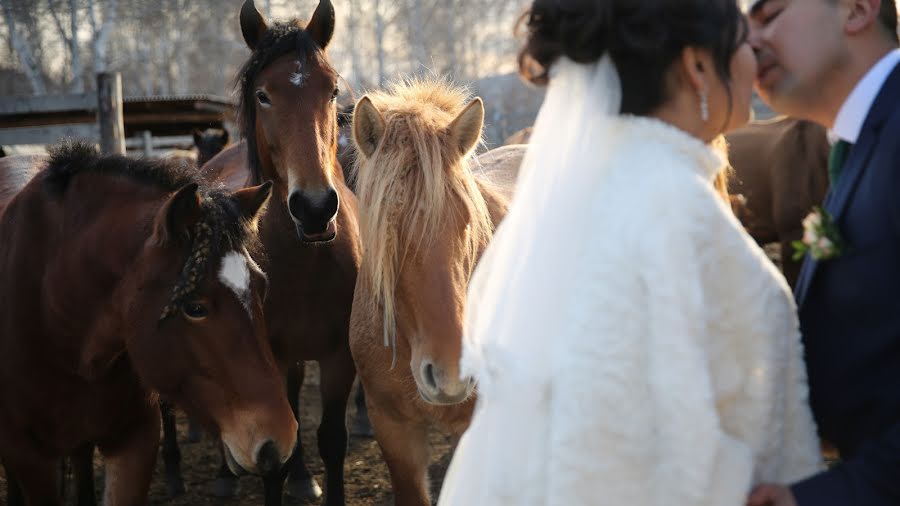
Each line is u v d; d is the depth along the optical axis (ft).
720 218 3.49
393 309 7.59
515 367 3.74
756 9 4.15
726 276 3.45
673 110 3.76
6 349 8.32
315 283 10.90
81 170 8.32
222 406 7.18
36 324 8.16
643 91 3.69
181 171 8.25
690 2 3.53
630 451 3.35
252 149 11.01
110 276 7.68
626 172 3.63
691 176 3.55
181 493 13.05
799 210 17.79
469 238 7.80
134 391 8.47
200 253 7.03
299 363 12.41
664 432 3.32
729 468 3.37
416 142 7.59
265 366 7.20
